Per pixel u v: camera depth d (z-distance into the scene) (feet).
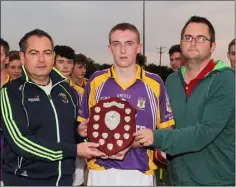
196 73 11.28
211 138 10.47
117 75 11.07
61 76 10.94
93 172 11.10
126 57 10.73
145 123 10.82
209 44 11.08
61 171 10.47
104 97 11.00
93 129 10.64
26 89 10.29
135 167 10.81
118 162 10.84
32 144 9.89
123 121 10.61
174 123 11.19
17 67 17.31
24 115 10.09
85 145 10.30
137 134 10.25
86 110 11.30
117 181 10.78
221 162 10.89
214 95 10.64
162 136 10.32
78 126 11.05
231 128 10.92
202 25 11.07
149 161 11.09
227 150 10.93
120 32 10.71
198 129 10.39
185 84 11.37
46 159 10.04
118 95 10.91
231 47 16.08
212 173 10.89
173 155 11.14
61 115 10.51
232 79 10.74
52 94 10.64
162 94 11.03
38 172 10.27
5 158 10.44
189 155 11.00
